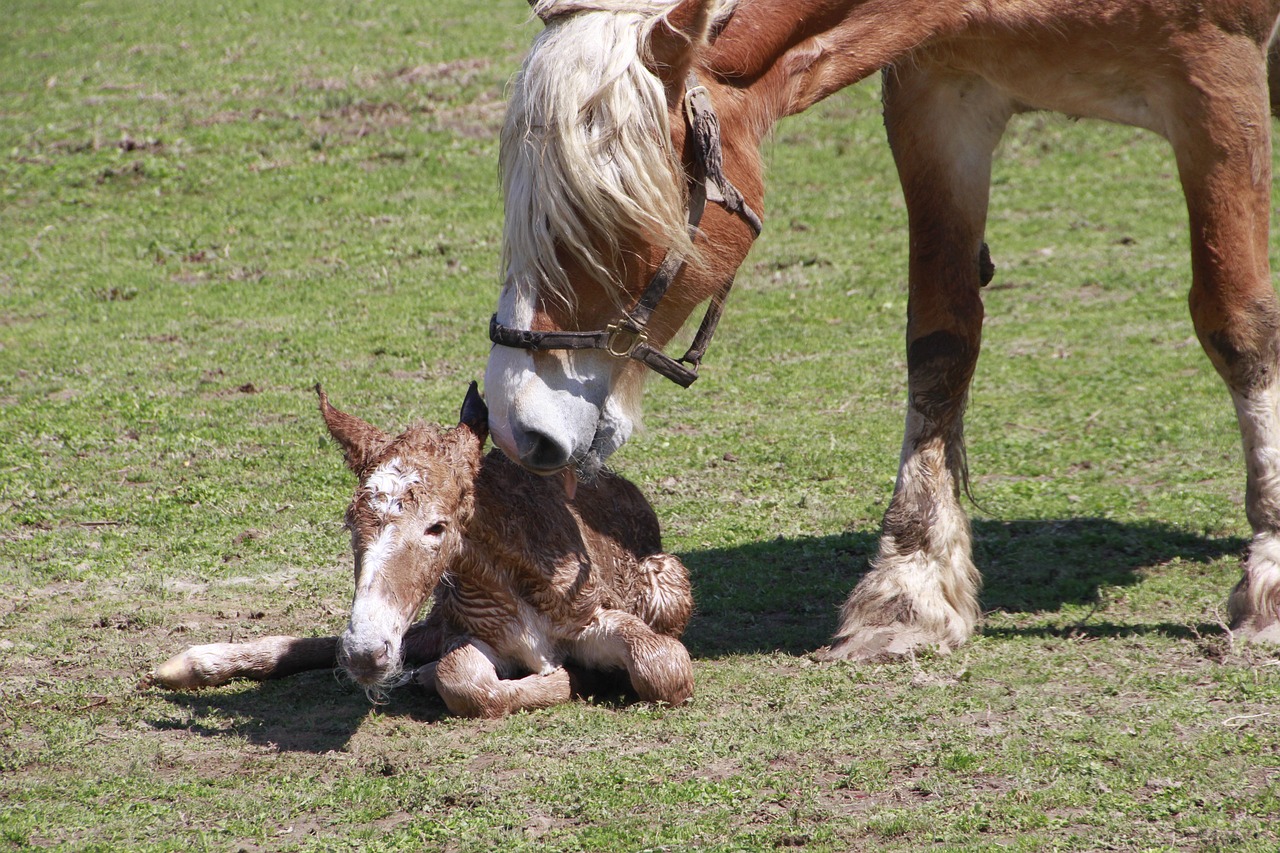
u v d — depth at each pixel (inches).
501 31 1573.6
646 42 303.0
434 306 913.5
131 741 335.3
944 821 273.1
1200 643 377.7
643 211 296.0
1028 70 376.5
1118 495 548.7
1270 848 253.0
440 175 1200.8
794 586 458.9
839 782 296.0
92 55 1504.7
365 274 991.6
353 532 317.7
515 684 350.3
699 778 301.4
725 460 612.4
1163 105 378.6
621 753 319.3
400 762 316.2
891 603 389.7
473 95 1365.7
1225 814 270.7
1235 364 386.9
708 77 331.6
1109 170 1243.2
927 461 406.0
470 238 1063.0
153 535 520.4
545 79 298.2
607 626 359.3
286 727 345.1
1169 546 487.2
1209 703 334.0
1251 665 359.6
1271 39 395.2
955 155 399.9
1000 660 375.6
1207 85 369.7
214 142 1258.6
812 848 264.5
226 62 1469.0
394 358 803.4
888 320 875.4
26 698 365.1
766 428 660.7
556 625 361.4
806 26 347.6
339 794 299.9
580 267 305.7
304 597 451.8
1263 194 383.2
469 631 358.9
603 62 295.9
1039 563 475.5
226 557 494.3
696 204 322.3
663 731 331.6
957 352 405.4
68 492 575.2
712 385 745.0
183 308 920.9
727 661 387.2
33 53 1520.7
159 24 1621.6
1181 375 735.7
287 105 1344.7
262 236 1077.8
